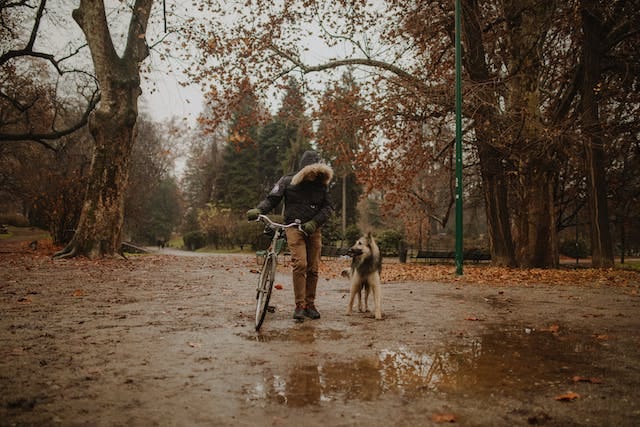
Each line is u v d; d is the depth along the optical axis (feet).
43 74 89.71
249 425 8.38
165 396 9.89
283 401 9.64
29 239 119.14
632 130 58.13
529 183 53.57
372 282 19.95
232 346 14.44
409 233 140.05
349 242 124.47
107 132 53.72
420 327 17.84
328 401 9.66
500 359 13.14
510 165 57.41
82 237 53.57
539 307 23.29
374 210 186.19
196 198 245.04
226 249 164.76
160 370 11.82
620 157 68.74
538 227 53.26
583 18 52.90
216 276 38.47
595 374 11.73
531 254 53.72
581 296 27.73
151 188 169.68
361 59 61.67
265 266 17.75
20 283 30.17
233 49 62.49
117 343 14.73
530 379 11.27
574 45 61.05
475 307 23.18
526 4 52.21
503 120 53.31
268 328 17.40
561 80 61.67
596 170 53.11
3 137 76.18
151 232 231.30
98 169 53.67
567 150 56.13
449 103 54.54
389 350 14.11
